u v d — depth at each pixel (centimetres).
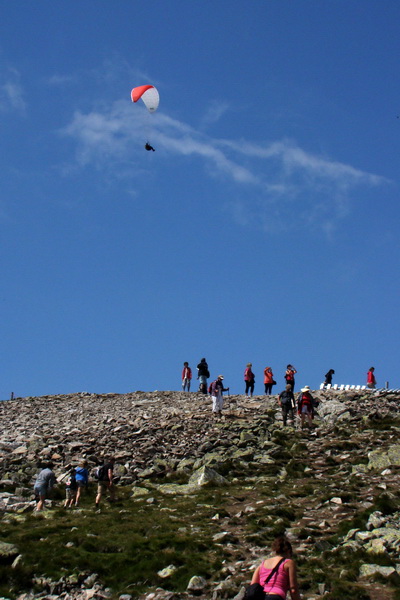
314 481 2808
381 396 4381
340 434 3594
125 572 1911
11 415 4609
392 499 2392
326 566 1889
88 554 2019
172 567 1930
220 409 4109
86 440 3544
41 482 2594
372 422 3778
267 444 3438
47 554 2016
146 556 1998
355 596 1697
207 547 2061
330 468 3009
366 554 1922
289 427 3784
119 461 3256
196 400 4816
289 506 2436
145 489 2847
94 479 3055
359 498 2467
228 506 2527
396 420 3784
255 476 3020
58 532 2248
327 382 5378
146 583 1858
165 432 3709
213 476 2912
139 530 2252
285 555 1307
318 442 3481
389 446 3262
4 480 2941
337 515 2302
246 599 1237
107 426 3891
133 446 3466
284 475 2981
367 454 3173
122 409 4628
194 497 2675
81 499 2761
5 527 2333
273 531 2145
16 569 1912
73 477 2655
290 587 1263
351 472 2908
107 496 2800
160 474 3103
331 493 2534
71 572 1909
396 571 1811
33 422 4241
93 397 5491
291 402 3978
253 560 1947
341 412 3947
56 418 4403
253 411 4231
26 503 2652
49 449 3350
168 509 2503
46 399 5481
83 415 4462
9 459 3222
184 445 3484
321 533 2134
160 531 2231
